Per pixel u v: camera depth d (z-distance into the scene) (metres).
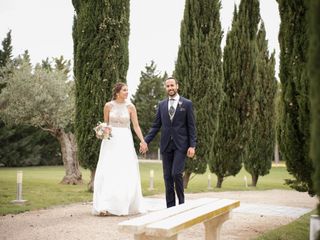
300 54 4.86
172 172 6.68
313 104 1.94
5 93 21.83
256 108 18.66
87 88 11.35
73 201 9.30
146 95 58.75
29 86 21.05
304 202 10.45
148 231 2.94
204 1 15.22
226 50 16.70
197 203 4.42
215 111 15.15
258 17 16.94
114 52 11.41
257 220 7.02
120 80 11.62
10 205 8.41
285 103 5.14
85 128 11.39
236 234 5.68
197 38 15.08
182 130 6.74
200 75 14.97
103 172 7.40
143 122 57.28
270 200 10.82
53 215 7.17
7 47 38.81
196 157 14.84
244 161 18.89
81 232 5.58
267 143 18.67
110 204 7.18
